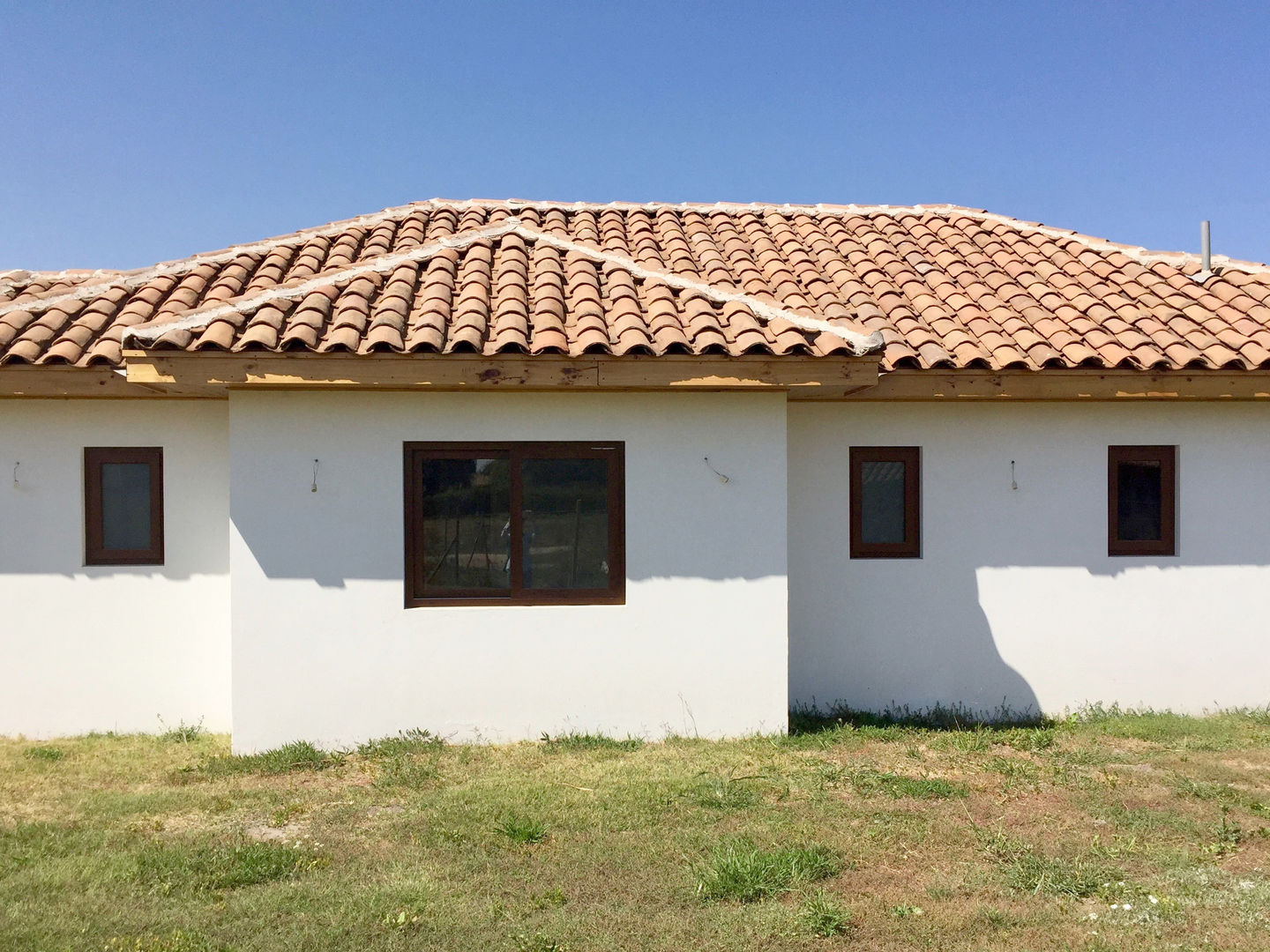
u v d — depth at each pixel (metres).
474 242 9.77
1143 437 9.13
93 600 8.52
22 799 6.72
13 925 4.73
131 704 8.55
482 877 5.29
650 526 7.97
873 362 7.60
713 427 8.02
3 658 8.41
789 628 8.98
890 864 5.52
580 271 8.94
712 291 8.52
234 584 7.64
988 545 9.09
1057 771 7.22
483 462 7.93
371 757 7.50
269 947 4.53
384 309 7.81
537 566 7.96
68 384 8.05
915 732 8.29
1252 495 9.20
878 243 11.30
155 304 8.96
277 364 7.23
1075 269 10.66
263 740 7.66
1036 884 5.20
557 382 7.45
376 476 7.76
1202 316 9.51
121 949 4.48
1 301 9.20
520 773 7.03
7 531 8.41
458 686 7.82
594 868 5.40
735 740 7.93
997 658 9.09
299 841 5.85
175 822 6.23
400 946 4.55
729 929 4.72
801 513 9.01
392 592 7.77
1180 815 6.32
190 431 8.59
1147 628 9.14
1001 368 8.45
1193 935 4.69
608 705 7.93
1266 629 9.19
